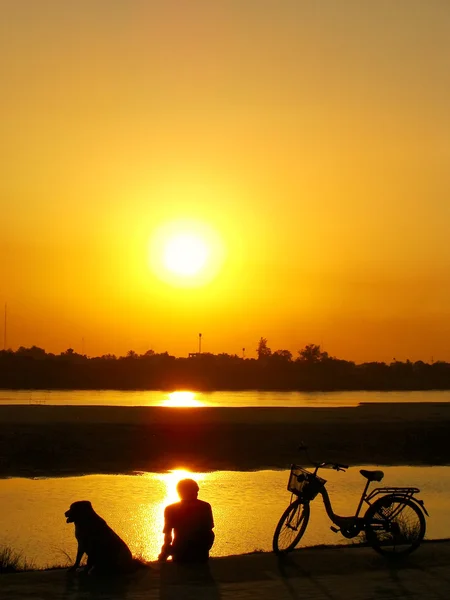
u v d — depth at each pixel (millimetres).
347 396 166500
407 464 36031
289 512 11477
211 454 36969
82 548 10062
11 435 38375
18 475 30109
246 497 24391
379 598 9008
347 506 21516
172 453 36688
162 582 9664
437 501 23500
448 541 12273
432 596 9109
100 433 40344
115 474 30875
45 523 19031
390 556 11086
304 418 56281
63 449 35906
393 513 11320
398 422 52375
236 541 17078
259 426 45719
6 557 13164
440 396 178500
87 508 10203
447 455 39000
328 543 15898
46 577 9914
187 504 10836
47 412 58062
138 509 21969
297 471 11625
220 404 100000
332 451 39344
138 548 16625
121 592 9164
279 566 10555
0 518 19828
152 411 61094
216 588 9383
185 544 10664
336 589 9391
